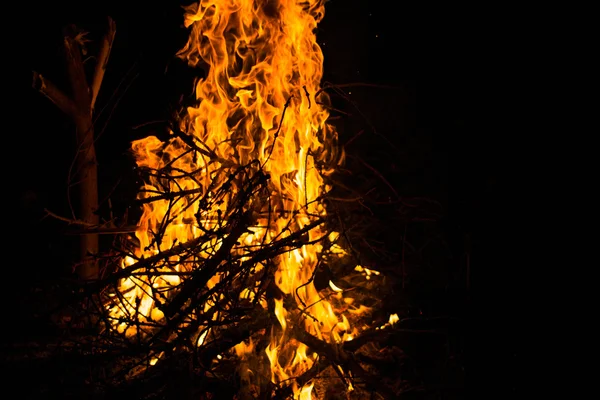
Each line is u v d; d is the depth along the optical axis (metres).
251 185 2.63
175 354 2.66
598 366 2.79
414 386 2.68
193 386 2.50
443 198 4.30
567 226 3.94
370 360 2.78
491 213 4.08
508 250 3.77
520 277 3.51
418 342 3.03
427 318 3.03
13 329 2.99
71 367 2.65
